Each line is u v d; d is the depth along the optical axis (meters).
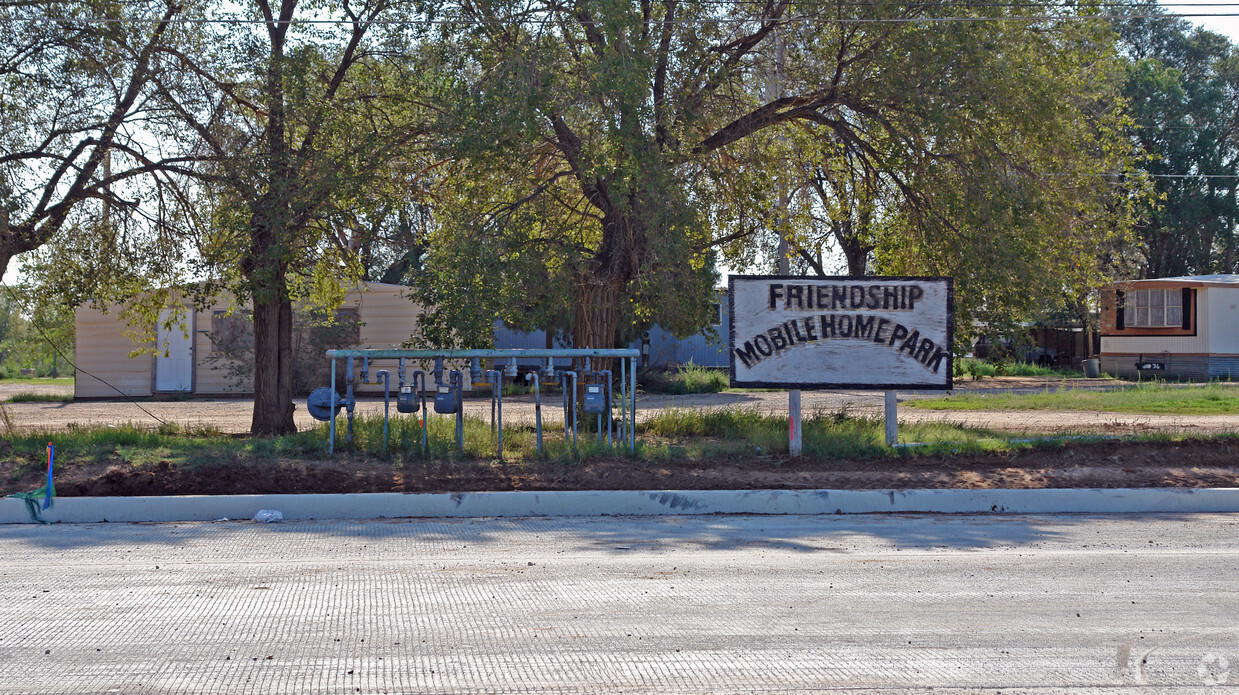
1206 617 5.86
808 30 14.38
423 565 7.25
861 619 5.77
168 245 14.68
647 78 12.82
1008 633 5.49
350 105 13.95
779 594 6.36
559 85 13.06
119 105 13.57
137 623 5.64
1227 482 11.09
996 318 14.15
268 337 14.94
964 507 10.18
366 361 11.98
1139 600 6.26
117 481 10.05
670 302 14.05
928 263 15.34
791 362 12.33
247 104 13.93
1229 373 32.94
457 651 5.13
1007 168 13.96
